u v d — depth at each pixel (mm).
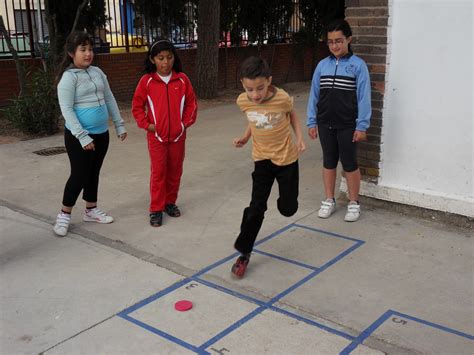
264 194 3893
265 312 3447
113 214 5219
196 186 6027
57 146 8062
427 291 3666
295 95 13680
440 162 4750
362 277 3875
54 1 11195
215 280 3881
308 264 4094
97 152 4707
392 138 4980
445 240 4465
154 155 4773
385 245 4395
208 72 12594
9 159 7324
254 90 3527
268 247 4402
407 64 4730
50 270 4082
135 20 12711
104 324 3352
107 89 4762
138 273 4012
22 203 5547
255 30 14805
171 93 4680
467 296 3594
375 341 3115
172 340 3172
